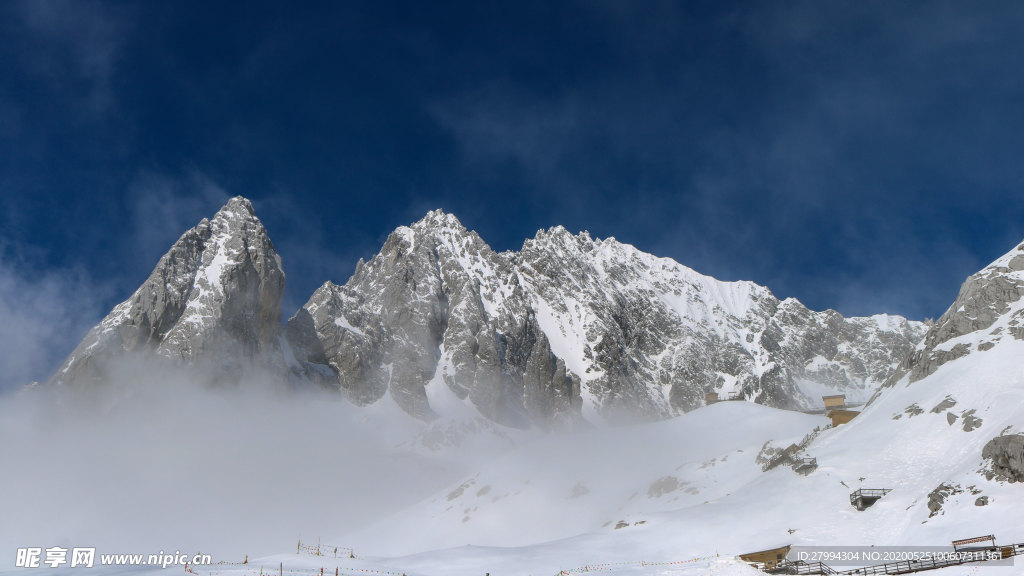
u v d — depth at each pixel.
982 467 76.56
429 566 78.88
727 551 77.44
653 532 88.62
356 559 85.25
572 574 72.25
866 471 90.19
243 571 71.00
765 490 97.19
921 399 102.75
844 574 62.53
